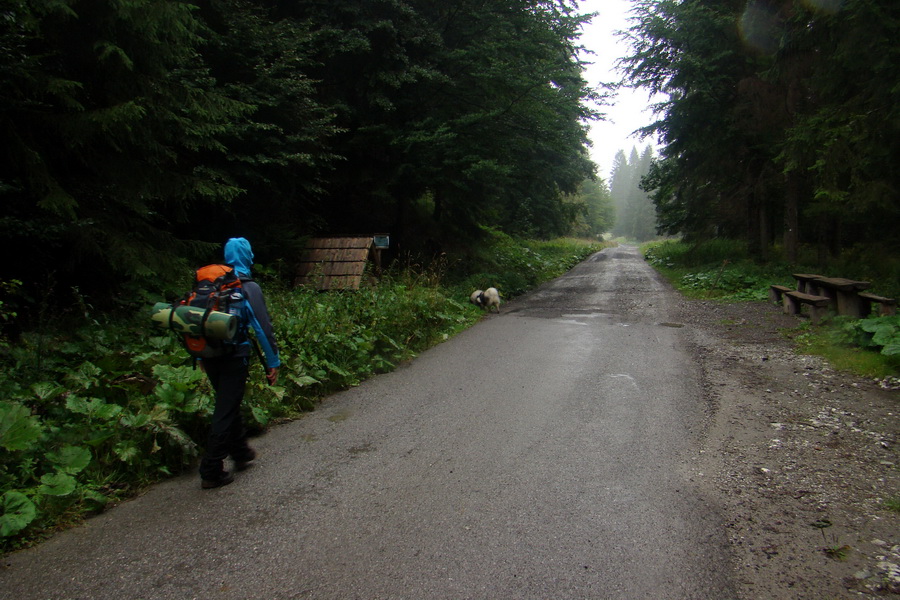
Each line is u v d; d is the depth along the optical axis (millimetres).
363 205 15508
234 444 3846
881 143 9031
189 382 4461
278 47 10414
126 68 6172
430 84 13602
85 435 3730
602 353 7629
